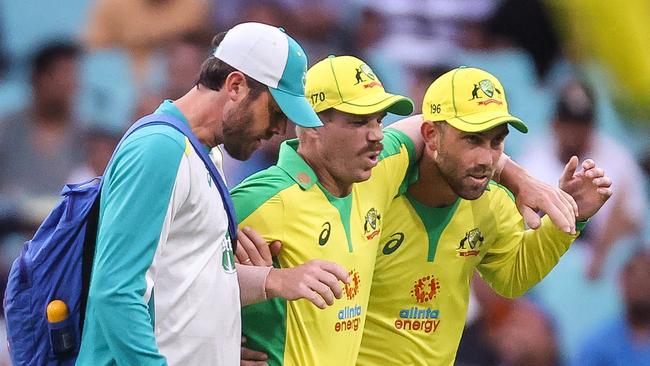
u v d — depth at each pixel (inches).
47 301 591.5
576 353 1365.7
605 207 1428.4
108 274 554.6
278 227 670.5
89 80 1350.9
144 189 560.4
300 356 679.1
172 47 1390.3
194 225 585.9
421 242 751.1
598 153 1453.0
